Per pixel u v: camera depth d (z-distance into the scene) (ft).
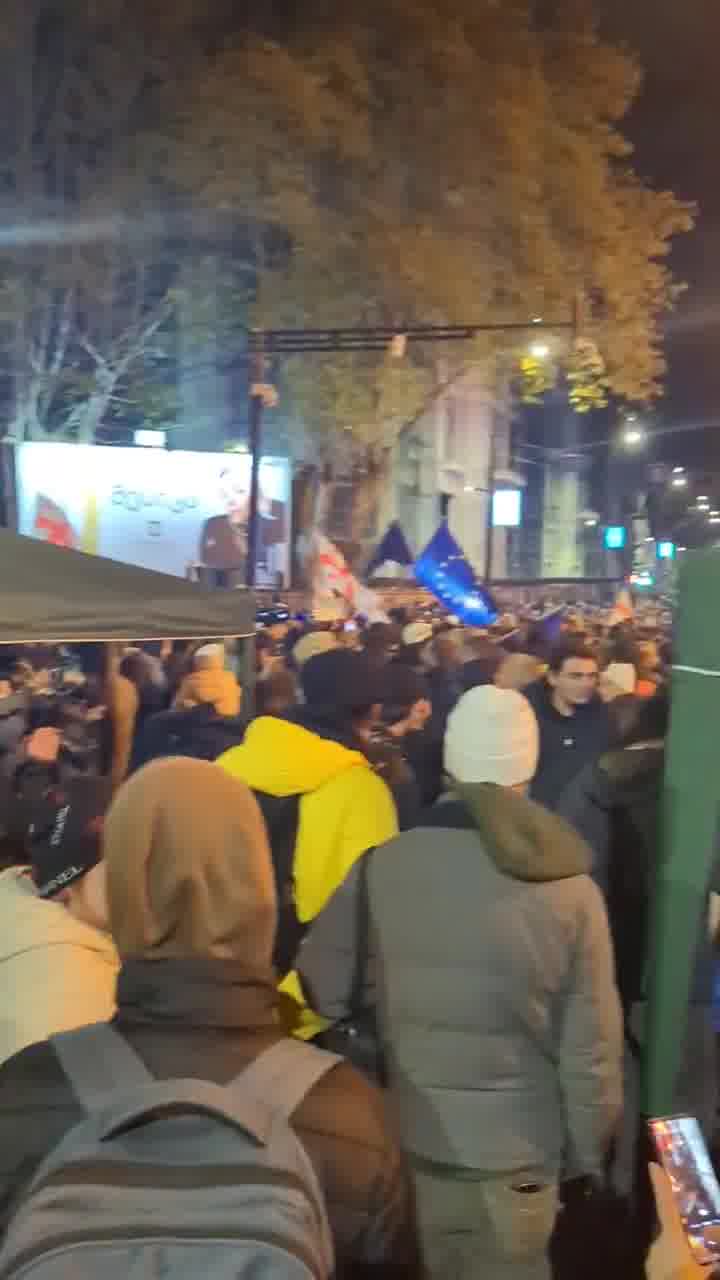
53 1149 4.78
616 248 87.76
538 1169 8.07
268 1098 5.12
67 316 74.79
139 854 5.50
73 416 79.10
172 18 69.31
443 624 45.37
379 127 74.13
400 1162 5.29
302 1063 5.33
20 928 7.93
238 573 64.69
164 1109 4.77
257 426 62.18
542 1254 8.17
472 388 127.24
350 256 76.38
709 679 7.93
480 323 83.51
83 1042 5.32
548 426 200.44
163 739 17.60
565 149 82.12
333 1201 5.03
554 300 84.23
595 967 8.17
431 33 72.59
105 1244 4.25
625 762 12.48
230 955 5.49
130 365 84.28
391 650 33.53
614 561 176.35
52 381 75.56
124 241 74.33
